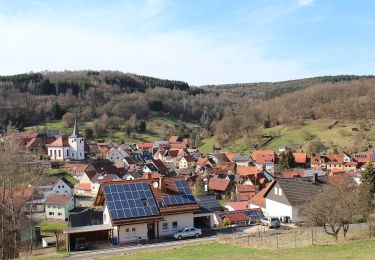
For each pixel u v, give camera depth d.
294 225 59.41
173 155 189.75
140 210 50.31
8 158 52.94
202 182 109.31
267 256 35.03
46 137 188.12
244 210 66.44
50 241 59.69
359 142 190.38
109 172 135.25
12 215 52.72
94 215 59.66
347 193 46.56
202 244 43.62
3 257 49.66
